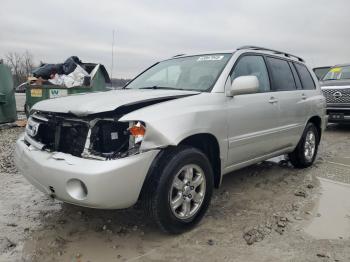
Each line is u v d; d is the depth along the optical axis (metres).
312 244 3.35
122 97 3.48
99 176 2.91
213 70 4.23
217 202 4.38
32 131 3.61
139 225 3.74
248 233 3.52
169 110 3.33
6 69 9.98
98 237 3.48
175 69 4.63
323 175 5.61
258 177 5.45
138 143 3.08
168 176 3.26
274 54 5.30
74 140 3.22
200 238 3.46
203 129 3.56
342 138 9.31
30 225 3.73
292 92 5.33
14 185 4.97
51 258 3.10
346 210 4.18
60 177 3.06
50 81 10.25
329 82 10.62
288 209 4.18
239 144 4.16
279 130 4.94
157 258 3.12
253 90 3.89
